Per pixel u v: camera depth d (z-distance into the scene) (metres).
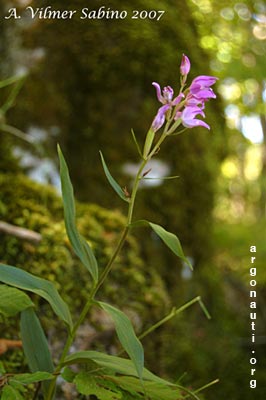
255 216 6.72
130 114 3.15
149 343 2.47
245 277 4.15
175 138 3.17
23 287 1.33
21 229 2.24
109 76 3.14
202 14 4.52
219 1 4.55
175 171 3.19
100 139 3.14
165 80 3.17
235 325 3.84
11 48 3.13
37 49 3.13
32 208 2.35
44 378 1.30
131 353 1.22
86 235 2.42
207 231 3.40
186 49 3.25
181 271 3.25
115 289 2.38
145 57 3.17
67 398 2.08
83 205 2.59
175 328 3.14
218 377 3.34
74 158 3.13
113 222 2.56
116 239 2.50
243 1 4.60
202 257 3.41
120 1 3.23
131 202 1.35
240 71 4.69
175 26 3.26
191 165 3.23
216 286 3.69
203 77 1.35
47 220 2.32
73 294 2.26
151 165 3.15
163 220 3.17
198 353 3.28
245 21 4.75
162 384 1.36
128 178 3.13
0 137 2.88
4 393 1.24
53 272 2.23
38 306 2.14
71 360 1.35
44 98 3.08
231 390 3.34
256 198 6.76
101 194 3.11
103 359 1.37
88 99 3.14
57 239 2.28
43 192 2.47
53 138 3.08
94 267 1.37
